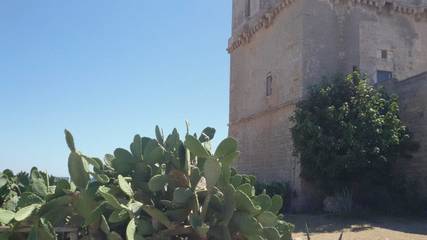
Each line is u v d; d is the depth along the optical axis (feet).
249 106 122.62
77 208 17.90
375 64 100.99
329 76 95.86
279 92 105.70
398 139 78.79
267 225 19.60
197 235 18.67
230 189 18.66
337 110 78.43
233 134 131.03
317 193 87.97
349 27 100.68
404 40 104.73
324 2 99.71
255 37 122.42
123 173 19.97
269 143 107.65
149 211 18.12
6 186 21.39
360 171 78.18
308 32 97.66
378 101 81.10
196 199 18.65
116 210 17.25
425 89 81.61
